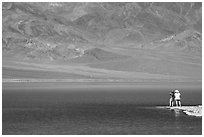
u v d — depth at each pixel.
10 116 51.59
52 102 73.19
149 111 55.62
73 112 55.62
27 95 93.62
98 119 48.16
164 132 39.19
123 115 51.72
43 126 43.25
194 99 77.81
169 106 61.78
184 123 44.19
